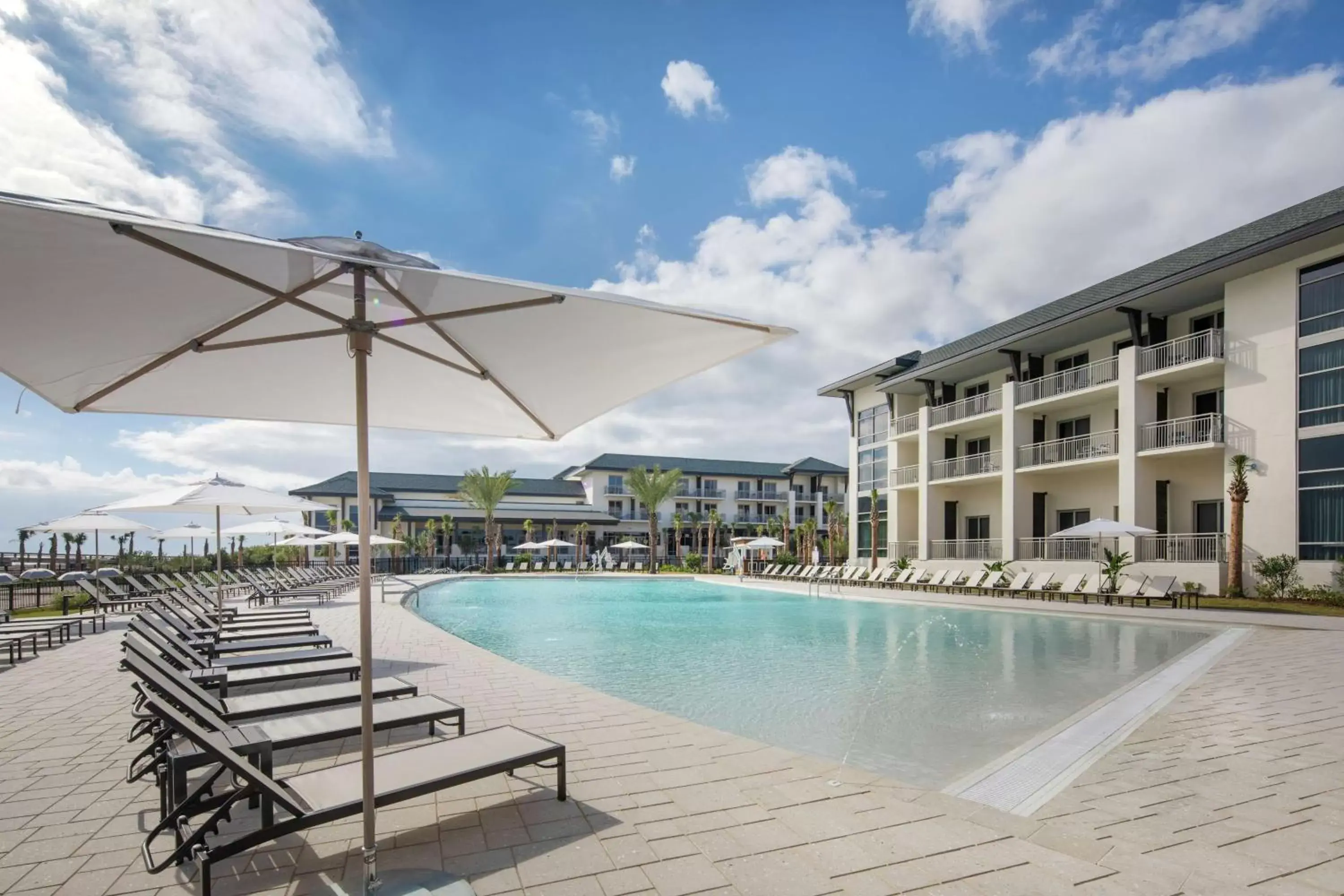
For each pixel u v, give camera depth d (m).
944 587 24.92
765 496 66.19
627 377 3.74
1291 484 17.58
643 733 5.29
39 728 5.57
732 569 39.72
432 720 4.60
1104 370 24.00
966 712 6.95
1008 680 8.70
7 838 3.42
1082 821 3.62
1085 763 4.69
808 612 18.33
